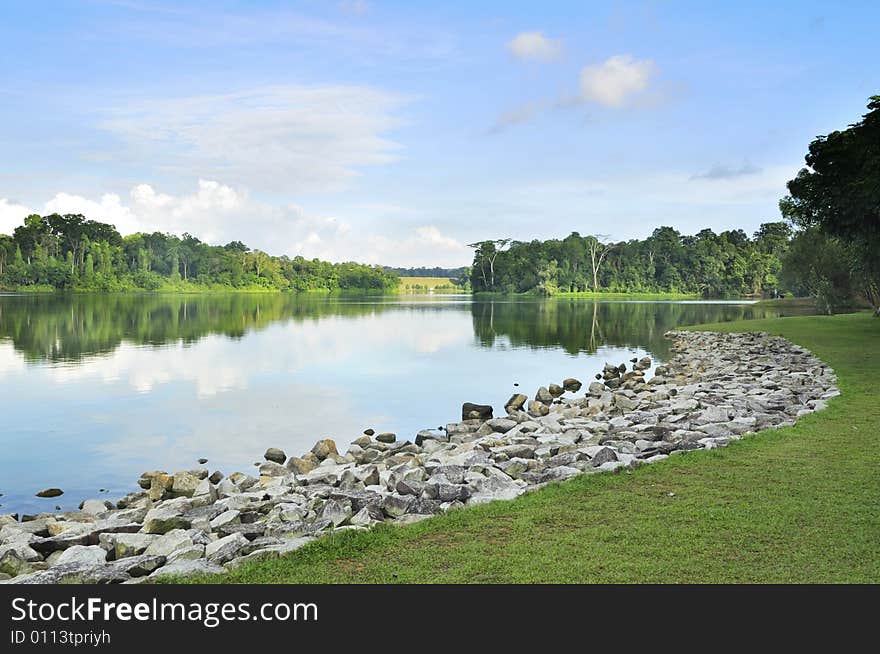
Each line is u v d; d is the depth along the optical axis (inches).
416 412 755.4
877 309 1819.6
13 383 908.6
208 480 460.8
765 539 278.1
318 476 451.2
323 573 256.8
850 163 1226.0
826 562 255.9
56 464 542.6
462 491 361.7
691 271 6023.6
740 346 1277.1
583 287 6028.5
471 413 711.7
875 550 265.3
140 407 762.2
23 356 1189.1
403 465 461.4
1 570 294.8
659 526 295.6
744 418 541.6
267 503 380.2
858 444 441.4
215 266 6136.8
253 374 1013.8
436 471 411.5
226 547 288.7
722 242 6181.1
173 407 764.6
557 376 1033.5
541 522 304.7
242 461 555.8
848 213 1269.7
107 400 799.7
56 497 468.4
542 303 4195.4
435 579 249.8
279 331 1793.8
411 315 2664.9
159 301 3686.0
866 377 736.3
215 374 1010.1
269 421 700.7
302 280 6702.8
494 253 6131.9
